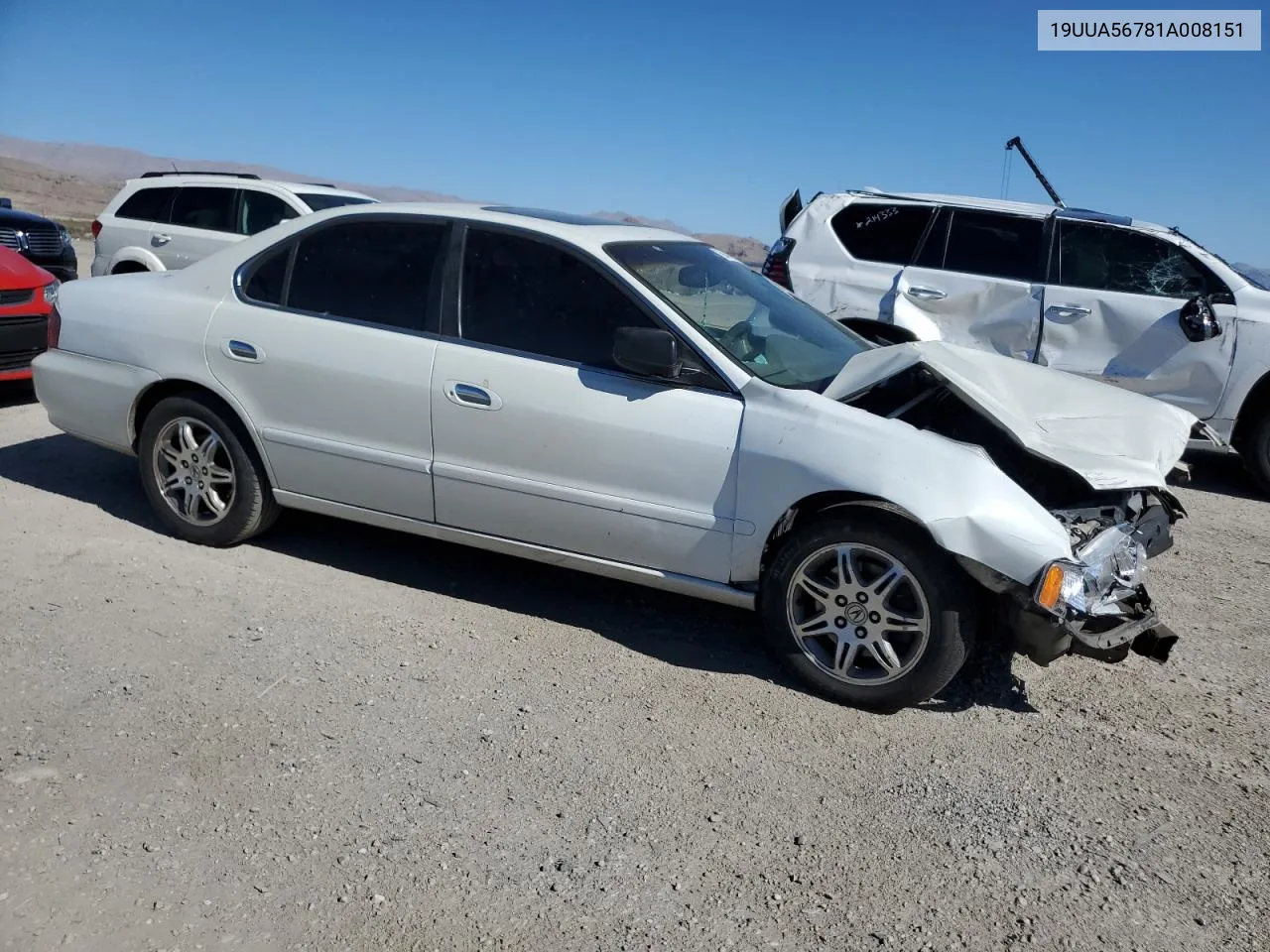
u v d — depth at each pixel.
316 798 3.24
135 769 3.33
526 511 4.46
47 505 5.72
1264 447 7.70
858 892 2.98
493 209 4.79
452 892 2.87
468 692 3.98
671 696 4.07
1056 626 3.71
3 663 3.93
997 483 3.82
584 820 3.23
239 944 2.63
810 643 4.13
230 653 4.15
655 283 4.42
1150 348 7.80
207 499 5.16
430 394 4.52
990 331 8.16
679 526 4.21
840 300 8.43
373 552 5.38
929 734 3.91
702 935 2.77
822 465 3.94
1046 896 3.01
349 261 4.82
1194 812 3.47
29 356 7.95
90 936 2.62
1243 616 5.27
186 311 5.09
